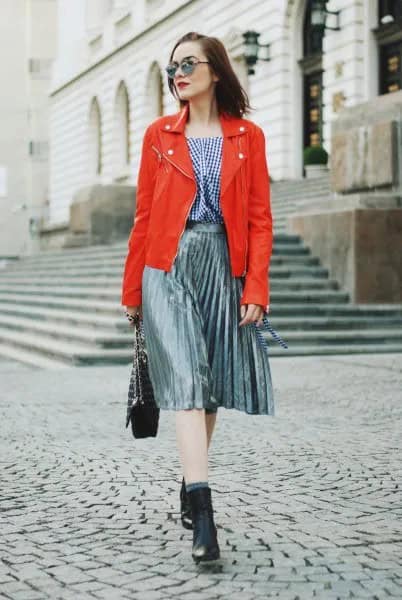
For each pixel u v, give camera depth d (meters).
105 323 12.20
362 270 13.24
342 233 13.52
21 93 50.88
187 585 2.95
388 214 13.38
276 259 13.88
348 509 3.92
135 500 4.14
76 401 7.50
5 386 8.60
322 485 4.39
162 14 31.28
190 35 3.46
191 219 3.35
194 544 3.06
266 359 3.47
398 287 13.41
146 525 3.71
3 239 50.44
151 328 3.29
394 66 21.03
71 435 5.90
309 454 5.16
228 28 27.09
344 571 3.07
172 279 3.30
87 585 2.97
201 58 3.39
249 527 3.64
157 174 3.41
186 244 3.32
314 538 3.47
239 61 26.27
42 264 22.17
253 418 6.46
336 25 21.88
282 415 6.58
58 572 3.11
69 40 41.25
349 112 14.47
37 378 9.32
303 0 24.02
